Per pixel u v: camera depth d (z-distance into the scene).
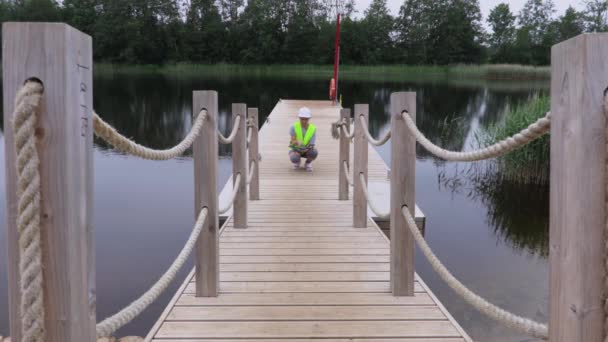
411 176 2.87
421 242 2.48
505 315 1.63
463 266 4.47
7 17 46.44
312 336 2.49
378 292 3.04
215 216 2.90
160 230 5.39
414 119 2.79
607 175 1.16
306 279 3.25
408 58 50.31
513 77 42.06
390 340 2.46
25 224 1.17
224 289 3.07
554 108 1.27
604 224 1.17
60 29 1.16
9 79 1.17
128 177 8.11
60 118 1.17
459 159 1.86
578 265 1.18
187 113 18.41
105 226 5.53
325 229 4.45
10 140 1.17
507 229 5.67
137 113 18.27
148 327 3.36
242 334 2.51
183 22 49.38
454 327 2.60
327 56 49.44
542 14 55.38
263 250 3.85
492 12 56.38
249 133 5.43
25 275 1.18
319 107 17.28
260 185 6.36
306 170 7.26
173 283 4.06
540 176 7.42
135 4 46.41
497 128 8.29
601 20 46.09
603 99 1.14
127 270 4.28
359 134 4.31
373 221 4.70
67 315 1.22
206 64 49.09
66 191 1.19
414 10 51.03
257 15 49.38
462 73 46.12
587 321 1.19
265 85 34.00
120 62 47.00
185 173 8.46
